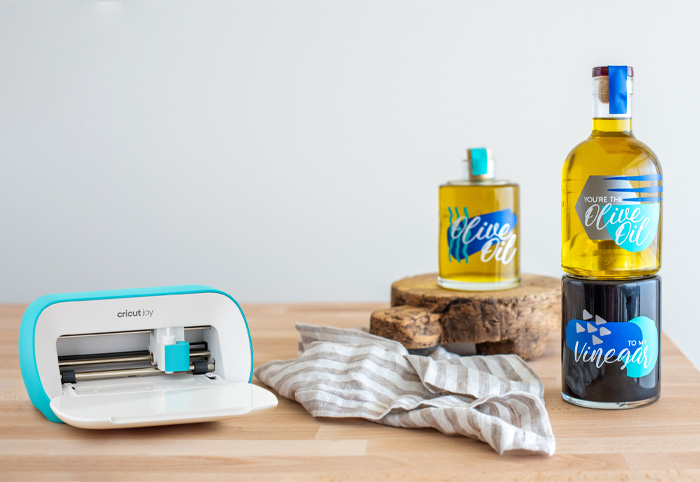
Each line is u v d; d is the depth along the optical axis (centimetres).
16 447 66
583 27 153
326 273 162
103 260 164
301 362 83
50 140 161
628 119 75
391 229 160
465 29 155
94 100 160
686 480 58
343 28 156
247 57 158
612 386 75
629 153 73
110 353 80
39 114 161
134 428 71
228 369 78
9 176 162
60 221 163
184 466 62
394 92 157
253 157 160
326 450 65
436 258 160
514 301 94
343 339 89
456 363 85
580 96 154
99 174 162
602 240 74
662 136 153
